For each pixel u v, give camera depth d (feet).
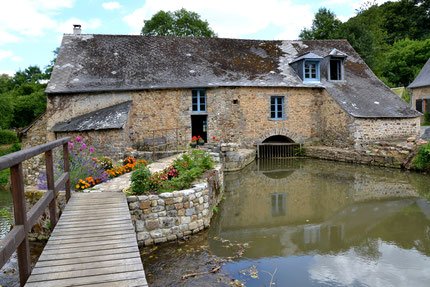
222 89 47.14
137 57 50.06
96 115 41.50
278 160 48.49
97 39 52.16
